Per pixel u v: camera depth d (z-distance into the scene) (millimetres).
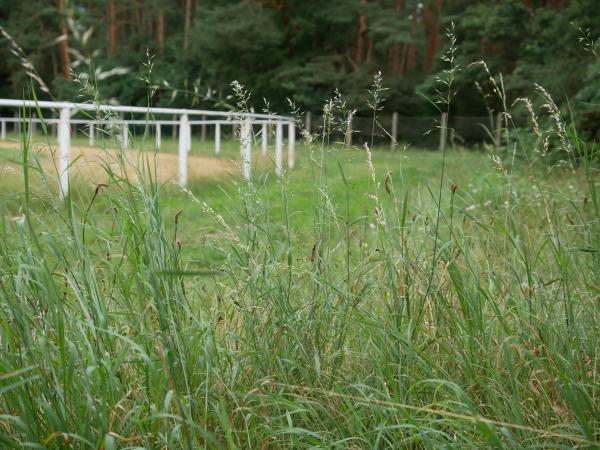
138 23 41750
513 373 2682
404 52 40906
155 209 2635
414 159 15656
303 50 36438
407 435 2467
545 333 2764
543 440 2377
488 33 24000
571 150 3326
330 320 2947
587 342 2832
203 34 33688
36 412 2256
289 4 35906
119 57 31672
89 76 2533
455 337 2861
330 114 3354
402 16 37344
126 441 2229
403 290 2957
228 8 34500
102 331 2328
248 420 2504
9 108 37062
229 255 3082
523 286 3109
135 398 2391
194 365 2539
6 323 2285
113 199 2707
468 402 2363
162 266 2561
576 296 3139
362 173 10453
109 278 2984
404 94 33844
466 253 3158
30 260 2398
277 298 2883
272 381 2537
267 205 3283
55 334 2439
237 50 33781
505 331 2762
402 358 2730
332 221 3539
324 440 2371
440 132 26141
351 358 2930
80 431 2182
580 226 3320
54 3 28484
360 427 2457
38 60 28719
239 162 3271
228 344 2918
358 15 37031
